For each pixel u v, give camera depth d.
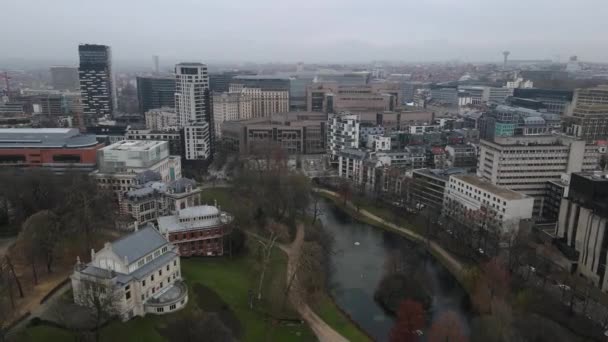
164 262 153.12
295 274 180.38
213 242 199.88
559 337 139.88
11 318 134.25
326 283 188.38
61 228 184.00
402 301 158.25
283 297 169.38
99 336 128.62
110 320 134.62
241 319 151.62
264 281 179.62
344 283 190.25
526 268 193.38
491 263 175.75
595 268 183.38
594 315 160.00
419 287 174.25
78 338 126.12
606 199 185.12
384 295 173.25
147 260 150.12
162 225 196.75
